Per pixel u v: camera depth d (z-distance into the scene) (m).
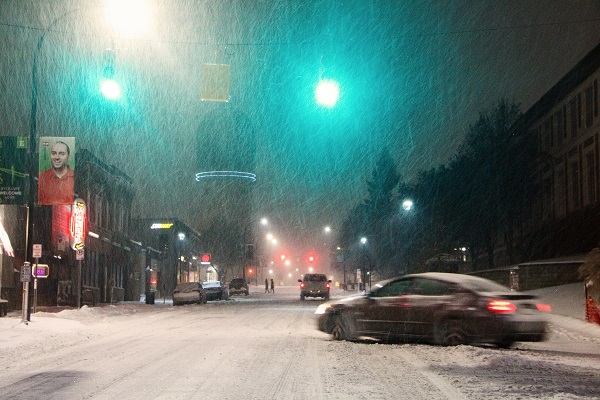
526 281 32.06
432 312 15.20
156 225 71.75
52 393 9.95
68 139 23.70
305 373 11.62
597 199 40.81
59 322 23.64
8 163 22.70
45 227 35.78
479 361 12.83
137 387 10.38
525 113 50.41
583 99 43.25
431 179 57.72
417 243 59.47
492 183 49.84
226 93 18.70
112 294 49.31
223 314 31.45
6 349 16.06
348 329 16.83
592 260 20.27
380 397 9.41
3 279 31.70
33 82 22.92
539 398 9.20
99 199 47.50
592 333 18.86
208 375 11.47
